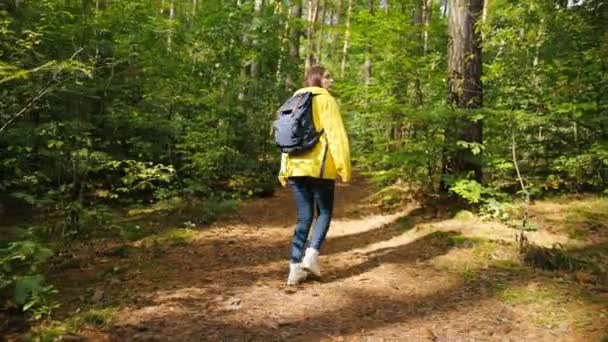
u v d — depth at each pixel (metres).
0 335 2.85
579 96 6.36
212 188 8.51
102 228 5.77
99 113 7.20
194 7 12.66
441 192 6.33
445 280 3.95
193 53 9.42
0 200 6.34
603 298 3.43
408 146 6.43
